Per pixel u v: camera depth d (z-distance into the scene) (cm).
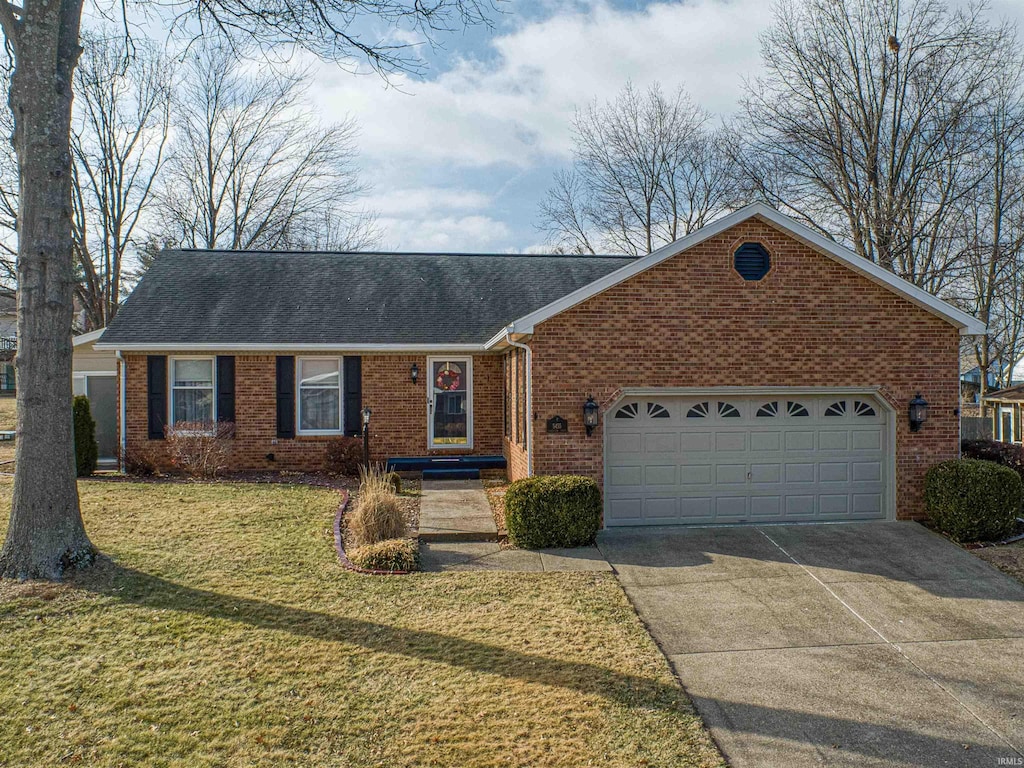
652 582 834
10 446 2070
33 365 798
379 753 466
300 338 1518
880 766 465
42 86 793
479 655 616
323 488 1308
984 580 850
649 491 1123
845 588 819
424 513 1118
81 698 530
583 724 505
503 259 1945
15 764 447
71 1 826
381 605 732
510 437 1420
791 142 2548
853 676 598
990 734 507
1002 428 2252
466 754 466
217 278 1725
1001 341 3334
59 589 745
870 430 1148
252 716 508
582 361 1093
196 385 1523
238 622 678
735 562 914
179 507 1126
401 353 1562
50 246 801
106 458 1712
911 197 2406
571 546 975
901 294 1123
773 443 1139
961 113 2261
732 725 514
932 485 1073
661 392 1103
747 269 1111
